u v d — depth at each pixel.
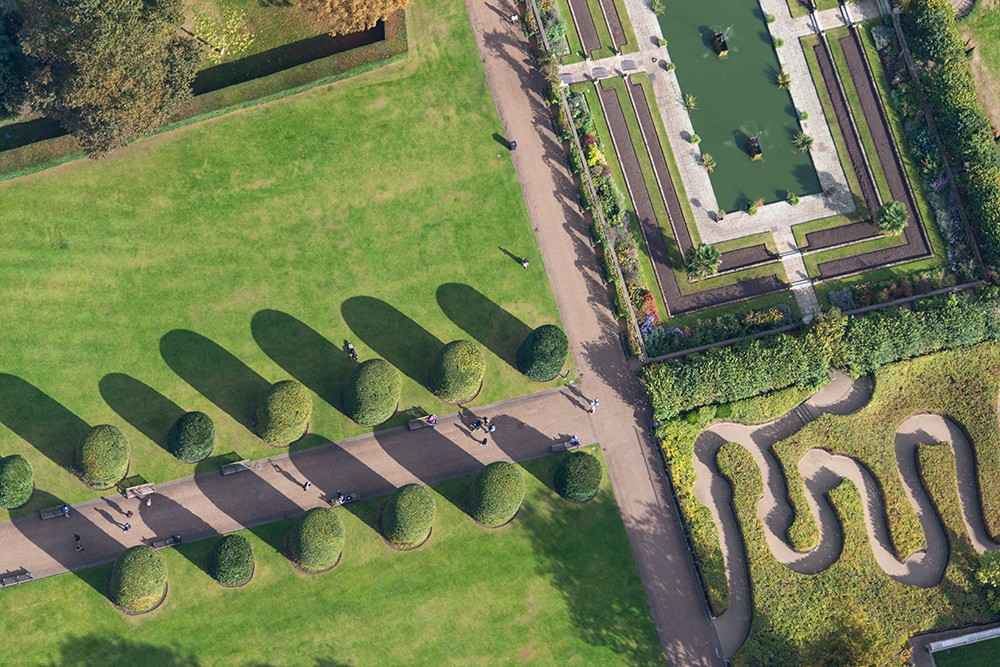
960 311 85.19
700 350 85.88
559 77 89.25
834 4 92.19
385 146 88.00
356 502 82.69
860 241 89.38
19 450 81.44
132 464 81.94
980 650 82.88
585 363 86.31
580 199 88.25
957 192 89.25
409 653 80.88
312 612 80.88
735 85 91.56
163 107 79.81
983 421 86.50
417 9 90.00
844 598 82.88
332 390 84.31
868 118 91.31
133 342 83.44
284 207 86.31
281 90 86.19
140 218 85.12
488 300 86.62
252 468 82.56
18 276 83.62
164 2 78.75
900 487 85.38
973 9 91.88
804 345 83.81
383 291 85.88
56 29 75.38
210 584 80.69
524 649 81.50
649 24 91.81
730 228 89.12
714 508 84.69
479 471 83.81
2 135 86.06
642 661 82.06
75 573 80.19
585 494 80.69
